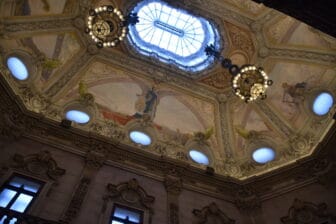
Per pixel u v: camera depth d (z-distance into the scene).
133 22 11.63
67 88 11.85
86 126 11.16
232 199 10.82
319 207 9.27
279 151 11.87
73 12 11.88
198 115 13.70
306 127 11.62
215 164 12.38
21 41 10.64
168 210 9.41
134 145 11.38
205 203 10.30
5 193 7.73
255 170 11.88
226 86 13.98
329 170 9.83
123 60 13.15
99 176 9.45
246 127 13.18
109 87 12.80
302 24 11.80
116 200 8.95
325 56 11.30
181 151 12.16
